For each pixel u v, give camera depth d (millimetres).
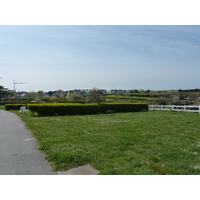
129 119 14875
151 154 5961
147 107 24922
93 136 8430
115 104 23156
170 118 15273
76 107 20672
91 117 16906
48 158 5641
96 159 5469
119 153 6059
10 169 4922
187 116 16766
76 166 5047
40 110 19094
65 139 7852
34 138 8461
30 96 73562
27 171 4801
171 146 6898
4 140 8133
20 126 11906
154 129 10219
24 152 6332
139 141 7598
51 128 10633
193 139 8133
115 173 4543
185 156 5758
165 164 5082
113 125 11609
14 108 34531
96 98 38406
